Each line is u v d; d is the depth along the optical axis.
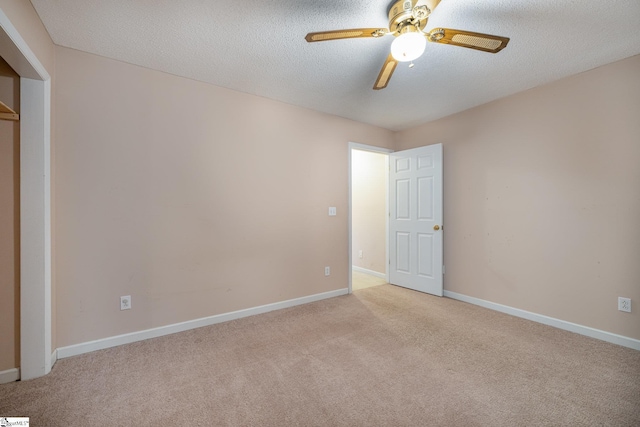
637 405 1.54
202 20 1.78
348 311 3.01
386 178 4.24
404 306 3.16
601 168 2.33
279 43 2.03
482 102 3.10
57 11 1.68
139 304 2.32
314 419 1.45
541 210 2.68
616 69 2.26
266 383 1.75
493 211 3.05
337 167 3.56
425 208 3.65
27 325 1.78
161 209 2.41
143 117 2.33
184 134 2.52
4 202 1.74
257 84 2.67
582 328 2.42
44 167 1.81
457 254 3.40
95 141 2.14
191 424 1.42
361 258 4.93
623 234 2.22
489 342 2.29
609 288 2.29
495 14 1.73
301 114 3.25
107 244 2.19
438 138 3.63
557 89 2.58
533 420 1.44
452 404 1.56
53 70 1.99
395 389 1.69
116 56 2.18
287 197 3.14
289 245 3.16
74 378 1.79
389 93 2.88
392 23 1.64
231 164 2.77
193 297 2.57
